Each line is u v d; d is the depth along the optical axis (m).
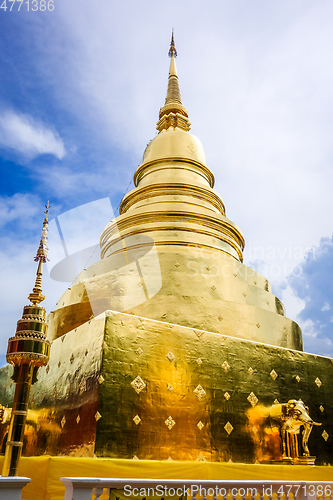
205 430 8.96
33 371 6.92
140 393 8.45
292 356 11.29
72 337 9.87
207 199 16.92
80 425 8.19
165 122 22.12
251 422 9.72
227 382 9.81
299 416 9.52
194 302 11.89
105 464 7.29
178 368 9.23
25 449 10.07
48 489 6.85
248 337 12.04
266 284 14.73
